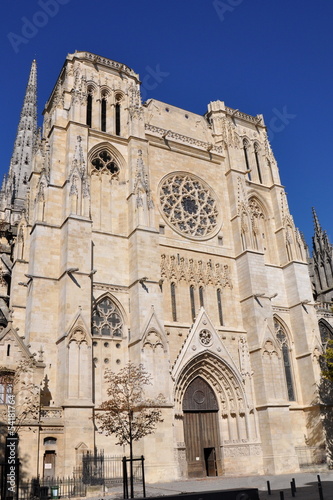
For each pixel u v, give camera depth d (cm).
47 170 5309
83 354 4247
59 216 4978
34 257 4672
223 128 6594
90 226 4803
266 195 6625
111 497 3322
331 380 5297
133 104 5894
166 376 4553
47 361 4334
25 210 5794
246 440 4919
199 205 5962
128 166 5584
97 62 6053
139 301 4725
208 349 5009
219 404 5078
